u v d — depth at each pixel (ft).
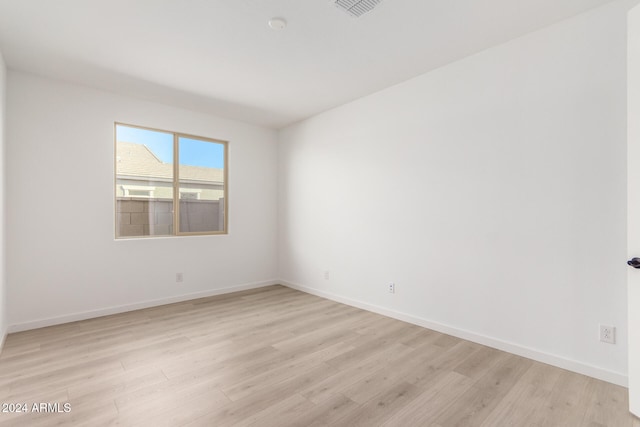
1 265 8.78
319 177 14.44
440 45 8.68
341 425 5.65
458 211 9.57
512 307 8.48
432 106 10.18
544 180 7.90
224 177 15.25
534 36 8.02
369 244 12.25
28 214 10.16
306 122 15.08
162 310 12.28
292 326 10.59
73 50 8.83
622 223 6.83
